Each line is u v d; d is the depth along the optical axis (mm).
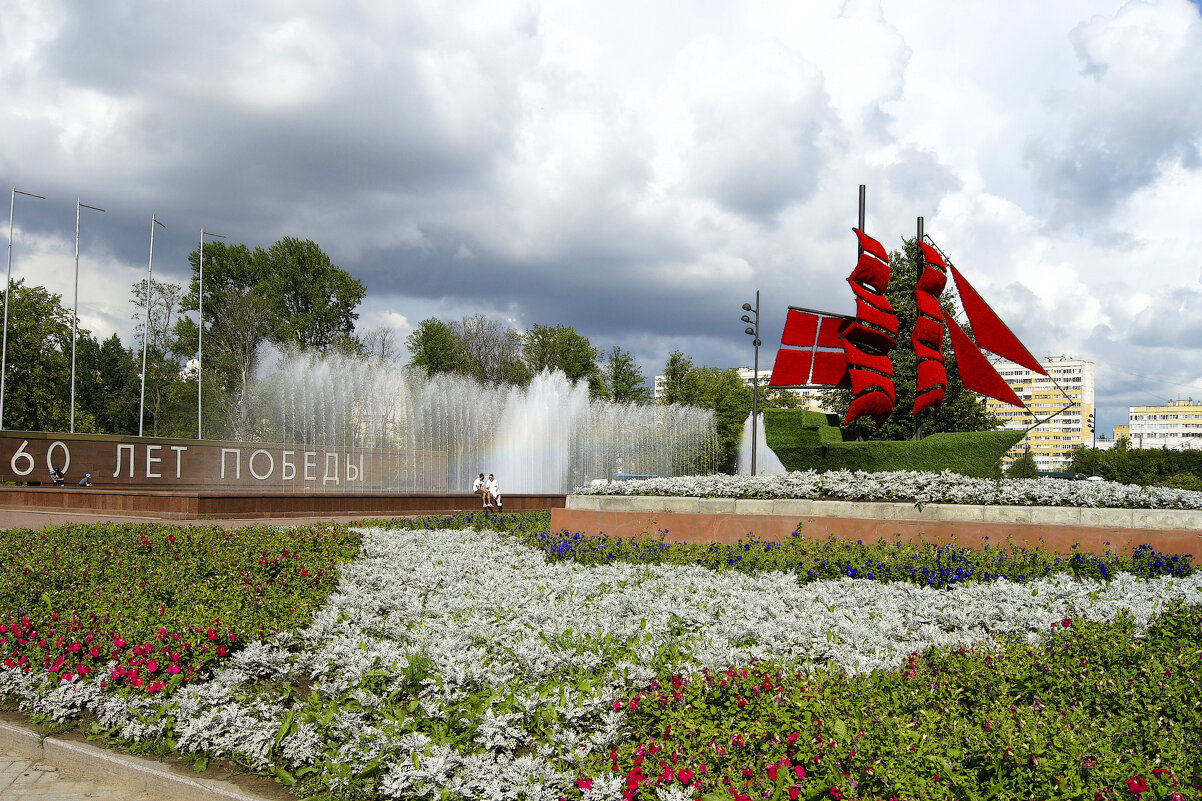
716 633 6578
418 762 4395
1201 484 48719
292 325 54500
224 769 4973
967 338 14742
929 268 15070
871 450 15914
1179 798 3363
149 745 5230
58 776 5188
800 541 10859
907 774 3598
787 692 4605
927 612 7348
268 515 20266
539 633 6461
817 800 3680
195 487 26062
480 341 64375
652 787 3895
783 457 16781
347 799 4461
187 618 6719
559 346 63250
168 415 54875
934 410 15703
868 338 15414
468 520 16312
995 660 5293
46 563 9367
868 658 5715
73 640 6363
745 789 3715
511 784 4211
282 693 5738
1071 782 3506
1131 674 5008
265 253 56812
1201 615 6492
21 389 46656
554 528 13086
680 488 13219
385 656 5875
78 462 23750
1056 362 155125
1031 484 11820
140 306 52156
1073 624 6098
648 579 8984
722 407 53688
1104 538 10289
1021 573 9148
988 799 3555
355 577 9453
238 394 52438
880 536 11312
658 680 5172
